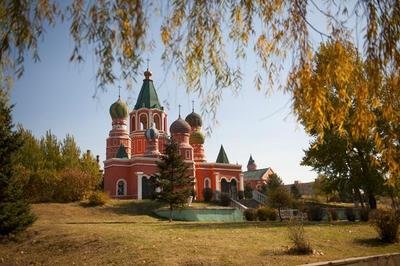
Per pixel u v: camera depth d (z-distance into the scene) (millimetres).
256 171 105250
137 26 5812
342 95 6434
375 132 6441
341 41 6312
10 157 24719
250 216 37344
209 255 14516
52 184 48625
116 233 20141
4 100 7188
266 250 15531
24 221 23969
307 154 35375
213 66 6668
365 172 32188
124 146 66062
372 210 30438
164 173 41531
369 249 17656
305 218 38500
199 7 6418
